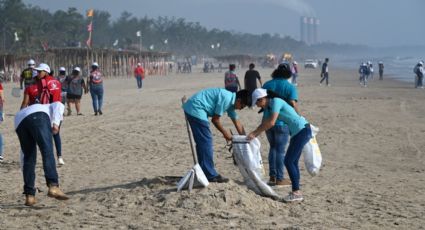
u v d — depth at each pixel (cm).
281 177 927
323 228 673
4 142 1415
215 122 838
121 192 832
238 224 684
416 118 1934
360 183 942
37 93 877
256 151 827
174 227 673
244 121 1827
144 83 4781
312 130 832
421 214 745
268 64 10981
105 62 6306
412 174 1033
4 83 4844
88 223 694
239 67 11338
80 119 1919
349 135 1529
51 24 13275
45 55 5656
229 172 1027
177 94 3200
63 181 964
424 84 4253
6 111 2194
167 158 1189
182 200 761
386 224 696
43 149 779
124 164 1122
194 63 12331
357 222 703
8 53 5141
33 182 789
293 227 671
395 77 5756
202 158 837
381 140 1448
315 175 941
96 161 1157
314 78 5681
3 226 686
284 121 820
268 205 769
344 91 3397
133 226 678
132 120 1891
